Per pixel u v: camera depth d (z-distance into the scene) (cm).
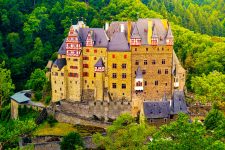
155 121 17700
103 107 18875
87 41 19500
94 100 19425
